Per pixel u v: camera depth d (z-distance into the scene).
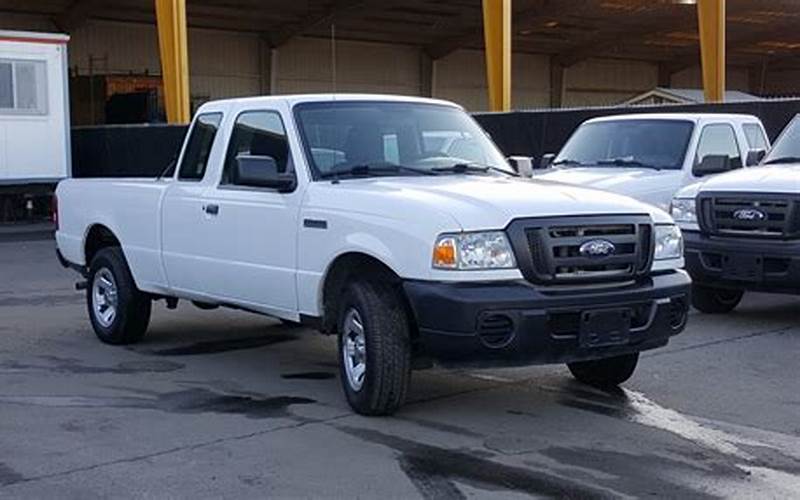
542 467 5.97
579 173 12.46
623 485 5.67
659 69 59.53
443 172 7.76
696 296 11.02
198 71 42.72
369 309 6.75
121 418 7.06
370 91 47.94
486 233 6.38
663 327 6.84
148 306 9.62
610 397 7.57
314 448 6.34
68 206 10.20
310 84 45.84
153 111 35.22
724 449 6.32
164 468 5.99
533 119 21.58
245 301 8.02
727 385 7.94
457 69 50.84
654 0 44.09
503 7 26.05
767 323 10.59
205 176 8.45
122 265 9.50
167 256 8.75
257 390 7.85
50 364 8.85
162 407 7.35
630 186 11.81
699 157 12.55
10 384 8.08
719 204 10.33
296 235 7.37
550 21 46.12
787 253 9.83
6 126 23.33
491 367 6.45
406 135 8.00
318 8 41.59
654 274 6.94
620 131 13.34
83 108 36.25
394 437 6.55
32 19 37.91
